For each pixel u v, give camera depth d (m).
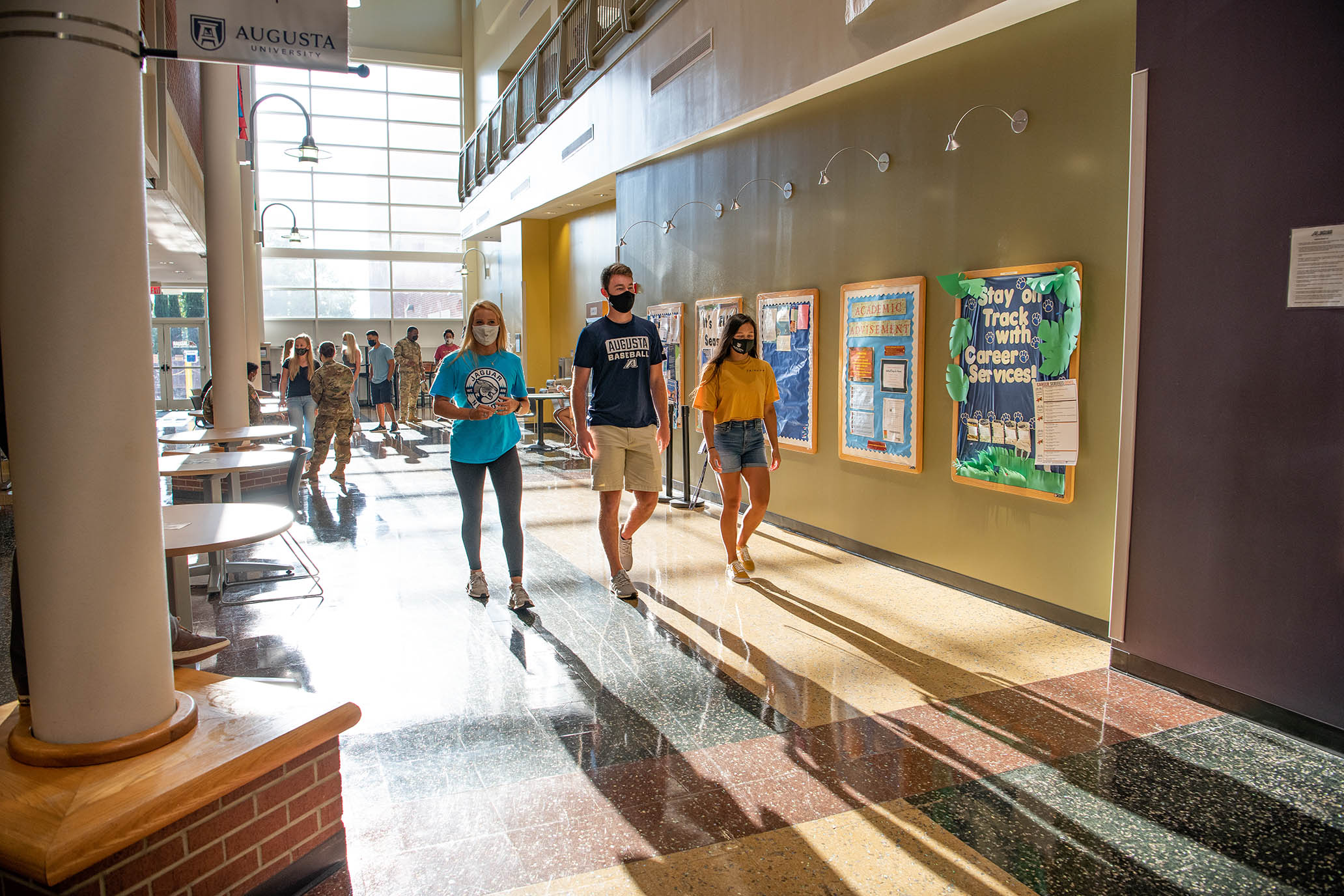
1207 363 3.30
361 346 24.48
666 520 7.25
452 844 2.41
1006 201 4.60
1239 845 2.41
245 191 13.71
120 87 1.90
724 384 5.10
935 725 3.20
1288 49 2.99
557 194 12.10
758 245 7.03
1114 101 3.98
